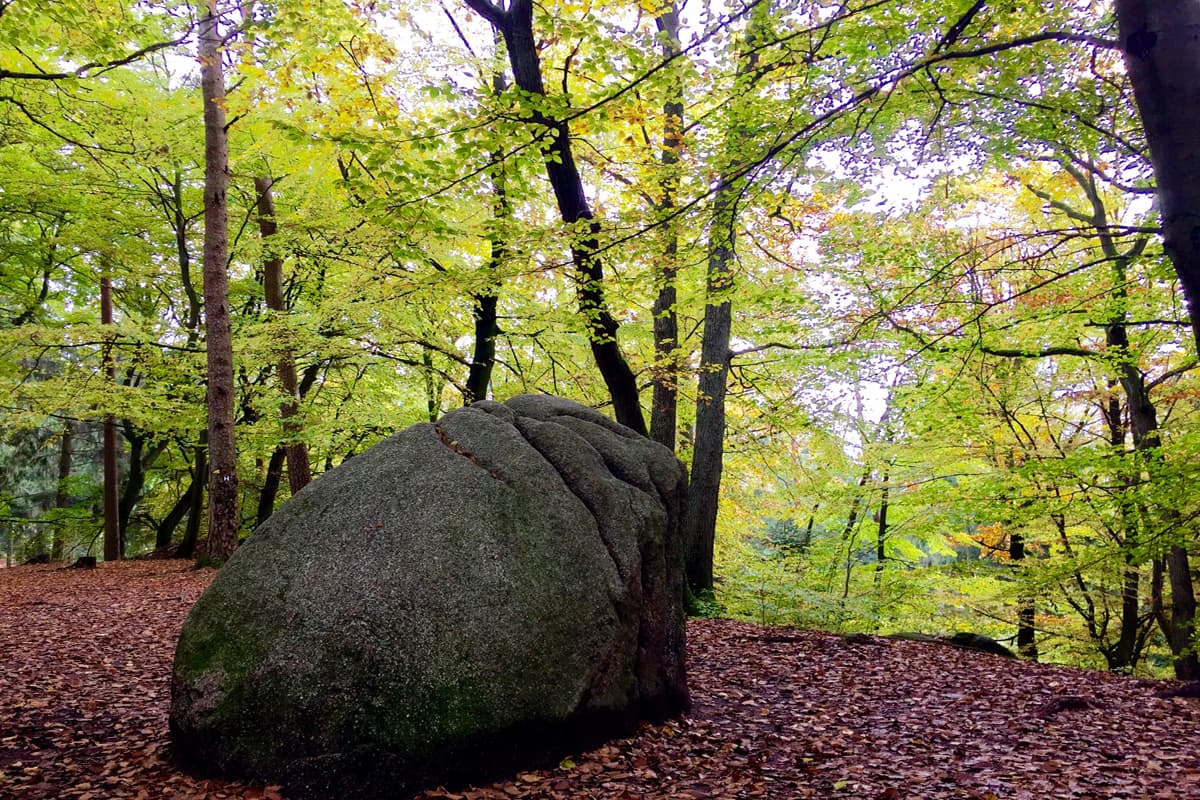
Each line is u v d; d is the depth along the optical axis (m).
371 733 3.84
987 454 12.34
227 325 10.94
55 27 8.30
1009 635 18.25
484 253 12.06
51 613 8.82
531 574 4.55
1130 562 9.41
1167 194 2.90
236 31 7.76
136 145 11.52
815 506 15.52
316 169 10.83
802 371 11.50
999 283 8.62
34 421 13.25
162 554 17.47
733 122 5.80
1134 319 8.93
